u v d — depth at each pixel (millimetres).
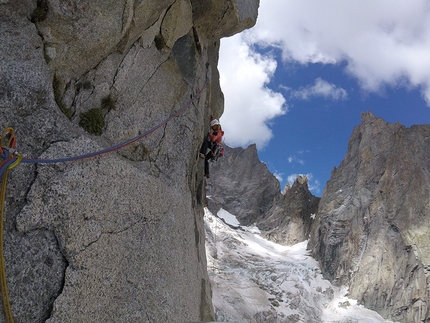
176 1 7871
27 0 5004
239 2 9531
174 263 6738
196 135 8859
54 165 4809
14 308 4148
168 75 8047
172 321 6297
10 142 4254
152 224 6285
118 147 5633
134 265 5688
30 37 5027
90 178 5168
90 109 6109
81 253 4824
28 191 4512
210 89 11109
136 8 6203
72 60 5723
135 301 5570
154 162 7066
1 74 4566
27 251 4387
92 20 5641
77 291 4691
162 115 7574
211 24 9492
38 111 4875
